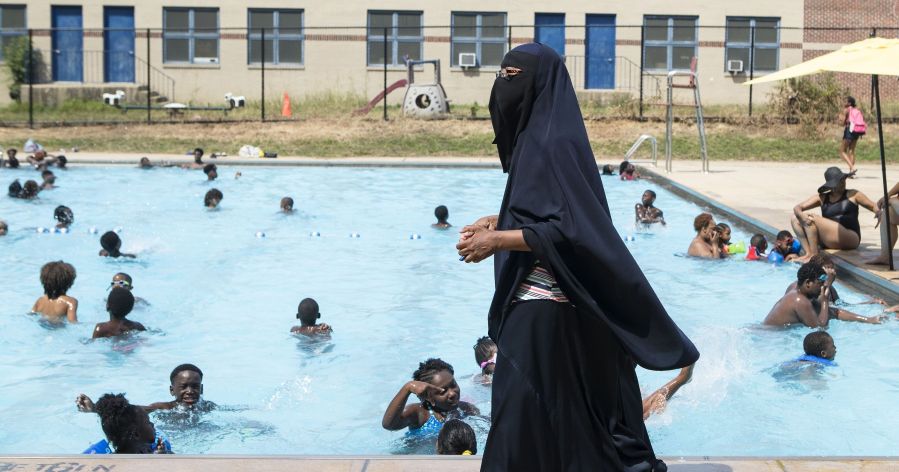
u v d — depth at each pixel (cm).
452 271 1188
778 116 2764
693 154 2492
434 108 2841
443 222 1499
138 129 2741
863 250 1225
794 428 648
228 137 2648
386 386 752
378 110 3047
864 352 820
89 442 637
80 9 3189
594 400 341
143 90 3117
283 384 755
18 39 3158
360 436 648
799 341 853
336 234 1442
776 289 1070
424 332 909
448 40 3198
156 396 726
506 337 340
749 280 1116
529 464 334
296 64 3219
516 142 340
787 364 775
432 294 1067
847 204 1212
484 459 340
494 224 365
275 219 1567
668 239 1384
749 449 611
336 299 1041
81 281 1102
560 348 336
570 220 321
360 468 413
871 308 976
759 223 1428
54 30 3169
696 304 1001
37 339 870
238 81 3209
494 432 338
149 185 1959
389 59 3216
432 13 3195
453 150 2541
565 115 332
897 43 1043
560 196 324
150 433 553
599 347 340
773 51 3206
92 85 3102
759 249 1234
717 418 663
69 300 935
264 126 2766
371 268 1205
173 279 1128
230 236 1416
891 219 1141
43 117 2934
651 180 2102
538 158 329
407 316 969
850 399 703
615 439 344
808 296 892
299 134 2677
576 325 337
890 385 734
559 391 335
